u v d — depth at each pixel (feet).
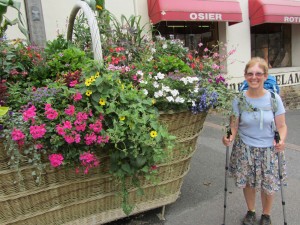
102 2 11.62
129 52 10.72
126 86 7.77
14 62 8.53
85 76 7.15
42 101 6.80
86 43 11.32
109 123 7.11
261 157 8.37
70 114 6.57
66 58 8.65
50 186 7.32
